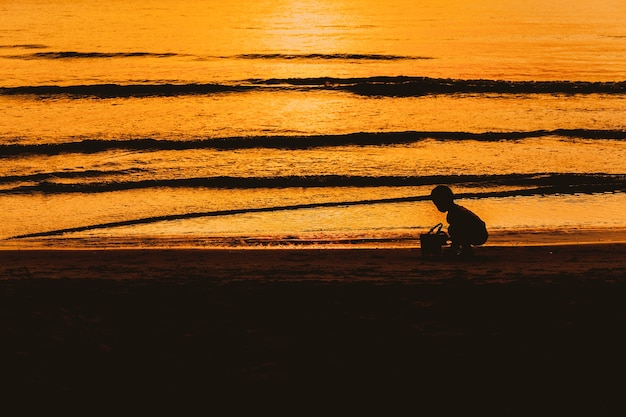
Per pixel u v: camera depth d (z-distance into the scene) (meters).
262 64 45.38
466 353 6.00
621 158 24.52
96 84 38.19
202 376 5.67
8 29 61.38
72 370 5.75
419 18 71.38
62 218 17.94
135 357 6.05
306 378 5.61
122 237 15.99
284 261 11.83
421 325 6.74
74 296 7.97
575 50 50.69
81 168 23.55
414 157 24.89
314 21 68.56
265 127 30.28
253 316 7.16
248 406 5.17
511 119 31.42
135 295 8.03
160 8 78.81
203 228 16.73
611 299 7.42
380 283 8.55
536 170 22.89
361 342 6.34
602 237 15.20
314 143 26.83
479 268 9.89
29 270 10.91
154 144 26.56
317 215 17.84
